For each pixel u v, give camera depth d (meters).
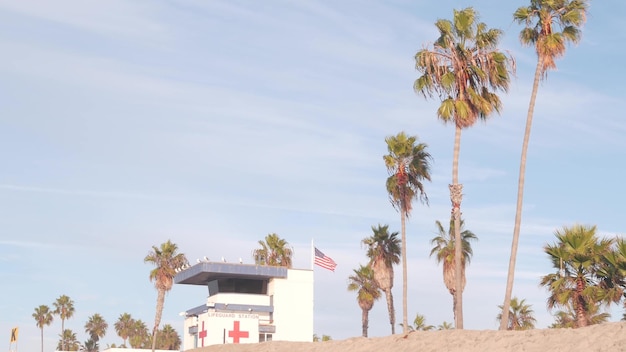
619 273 38.38
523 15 42.09
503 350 28.23
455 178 41.66
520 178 40.03
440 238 63.66
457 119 41.62
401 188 54.78
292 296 68.75
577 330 27.67
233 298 67.38
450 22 42.53
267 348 41.06
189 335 70.44
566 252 40.06
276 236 94.25
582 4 41.19
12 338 77.12
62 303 168.62
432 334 33.22
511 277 38.25
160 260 86.25
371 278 80.31
